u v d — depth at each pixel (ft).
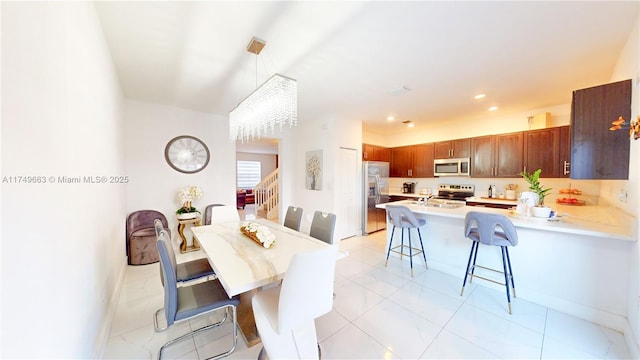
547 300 7.34
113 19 5.68
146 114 12.11
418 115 14.69
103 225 6.11
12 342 2.35
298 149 17.65
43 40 3.06
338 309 7.23
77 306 4.01
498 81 9.33
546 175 12.54
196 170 13.60
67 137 3.75
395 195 18.95
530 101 11.80
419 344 5.74
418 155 17.97
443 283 8.98
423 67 8.21
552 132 12.36
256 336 5.93
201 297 5.31
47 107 3.13
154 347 5.69
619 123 5.24
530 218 7.82
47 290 3.00
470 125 16.03
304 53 7.26
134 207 11.79
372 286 8.75
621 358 5.25
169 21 5.77
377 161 18.21
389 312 7.07
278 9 5.35
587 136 6.63
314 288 4.32
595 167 6.52
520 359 5.27
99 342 5.32
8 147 2.35
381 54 7.31
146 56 7.43
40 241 2.87
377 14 5.51
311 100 11.73
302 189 17.20
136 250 10.54
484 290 8.41
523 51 7.15
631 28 5.94
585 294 6.72
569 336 5.98
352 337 5.98
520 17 5.60
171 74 8.75
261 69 8.33
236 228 8.77
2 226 2.24
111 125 7.47
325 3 5.16
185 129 13.25
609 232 5.89
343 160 15.30
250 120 9.07
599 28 5.99
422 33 6.26
